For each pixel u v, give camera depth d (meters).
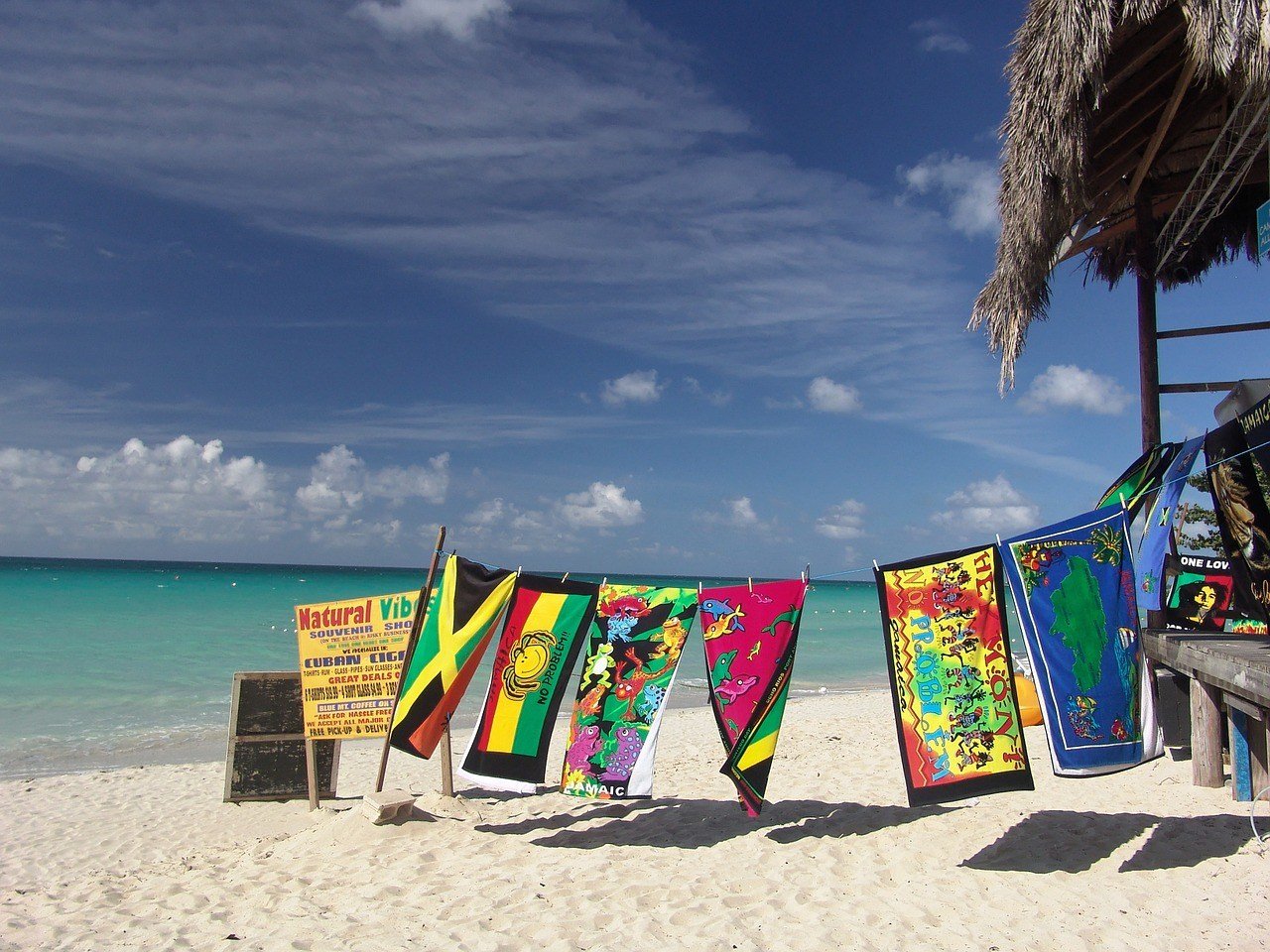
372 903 4.92
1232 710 6.30
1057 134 6.04
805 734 11.08
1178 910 4.35
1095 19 5.54
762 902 4.81
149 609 33.66
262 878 5.45
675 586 6.20
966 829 5.93
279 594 48.41
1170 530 6.32
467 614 6.45
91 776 9.26
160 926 4.69
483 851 5.85
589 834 6.23
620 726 6.05
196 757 10.62
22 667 17.38
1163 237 7.97
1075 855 5.28
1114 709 4.97
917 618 5.33
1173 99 6.25
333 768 7.92
